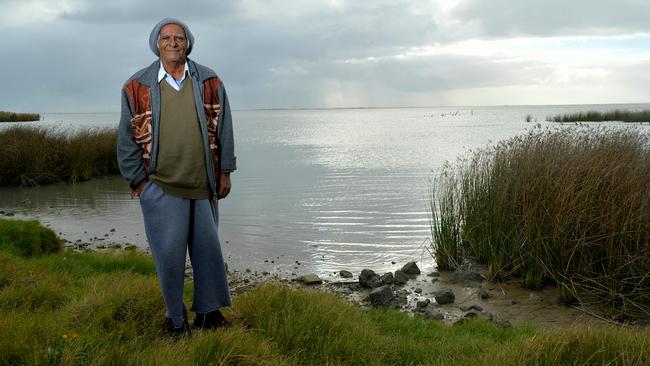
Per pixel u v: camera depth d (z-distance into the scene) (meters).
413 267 8.95
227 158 3.98
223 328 4.03
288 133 63.75
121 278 6.13
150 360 3.48
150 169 3.77
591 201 7.56
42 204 16.25
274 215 13.45
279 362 3.82
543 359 3.66
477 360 3.98
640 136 10.16
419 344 4.71
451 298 7.54
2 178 19.89
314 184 18.83
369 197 15.87
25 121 78.81
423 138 46.09
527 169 8.68
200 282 4.07
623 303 6.95
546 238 7.89
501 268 8.33
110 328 4.09
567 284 7.46
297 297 4.82
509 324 6.30
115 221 13.65
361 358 4.19
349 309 5.09
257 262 9.60
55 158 20.95
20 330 3.89
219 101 3.90
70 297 5.27
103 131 25.61
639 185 7.40
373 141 43.34
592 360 3.60
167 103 3.75
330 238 11.21
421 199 15.39
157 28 3.73
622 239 7.16
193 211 3.93
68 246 10.81
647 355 3.56
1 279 5.75
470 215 9.38
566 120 54.25
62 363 3.38
